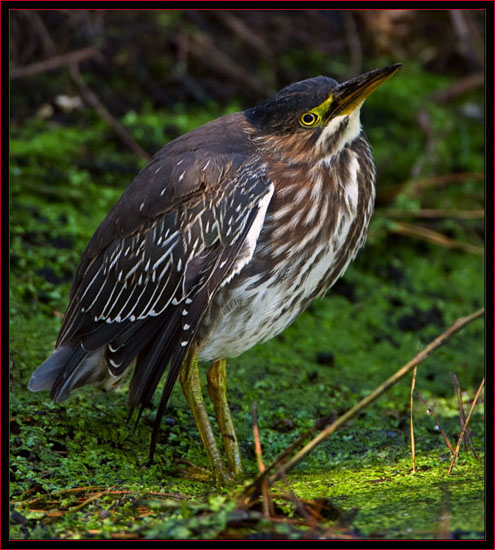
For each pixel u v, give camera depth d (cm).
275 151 969
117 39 1789
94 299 1016
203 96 1741
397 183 1689
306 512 764
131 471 930
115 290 999
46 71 1683
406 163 1709
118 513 812
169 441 1016
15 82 1641
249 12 1917
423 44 2042
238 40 1867
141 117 1638
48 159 1478
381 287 1447
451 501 822
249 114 1018
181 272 955
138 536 755
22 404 1008
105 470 923
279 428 1070
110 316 1002
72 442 961
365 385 1218
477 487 867
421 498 834
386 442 1055
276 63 1842
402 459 989
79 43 1753
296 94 963
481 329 1408
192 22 1866
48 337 1152
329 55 1941
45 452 928
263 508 778
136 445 993
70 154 1508
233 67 1791
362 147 1005
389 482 901
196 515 774
